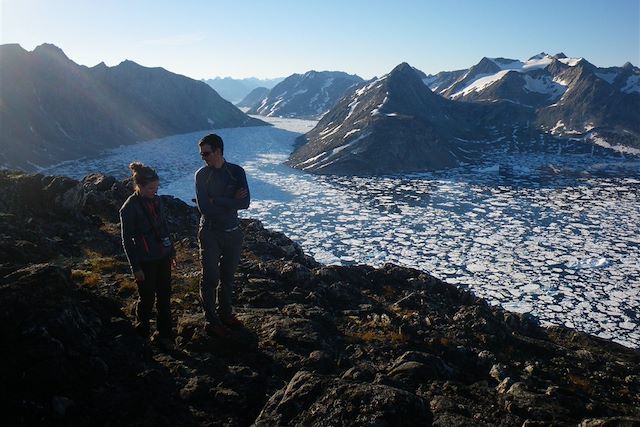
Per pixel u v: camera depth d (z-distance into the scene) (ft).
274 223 338.54
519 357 34.47
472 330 37.70
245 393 20.31
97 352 19.61
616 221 346.54
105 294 29.27
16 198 47.03
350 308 37.27
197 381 20.26
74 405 16.58
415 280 50.62
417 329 32.58
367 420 16.94
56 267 21.90
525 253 273.75
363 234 312.50
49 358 17.56
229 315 25.17
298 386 19.11
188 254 45.09
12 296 19.22
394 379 23.61
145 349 22.02
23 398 16.08
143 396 18.13
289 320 28.53
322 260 255.29
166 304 24.17
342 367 24.63
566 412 22.74
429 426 17.93
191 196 400.88
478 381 25.94
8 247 33.32
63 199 47.96
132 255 22.65
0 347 17.51
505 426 20.56
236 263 24.72
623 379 34.19
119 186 62.23
